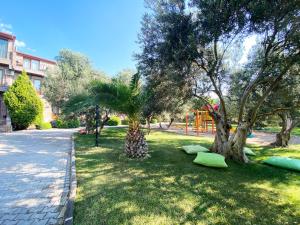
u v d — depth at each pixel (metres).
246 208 3.38
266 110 8.72
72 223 2.77
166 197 3.67
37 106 17.55
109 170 5.27
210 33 5.41
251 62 7.98
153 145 9.56
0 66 17.86
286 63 5.47
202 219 2.97
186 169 5.54
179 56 5.93
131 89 6.77
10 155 6.95
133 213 3.07
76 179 4.51
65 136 12.98
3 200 3.53
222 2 4.79
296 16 4.62
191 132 17.91
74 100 11.36
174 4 6.38
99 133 13.62
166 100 8.48
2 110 17.08
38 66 26.44
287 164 5.82
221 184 4.47
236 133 6.84
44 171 5.22
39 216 3.02
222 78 8.29
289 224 2.94
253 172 5.52
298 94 7.39
